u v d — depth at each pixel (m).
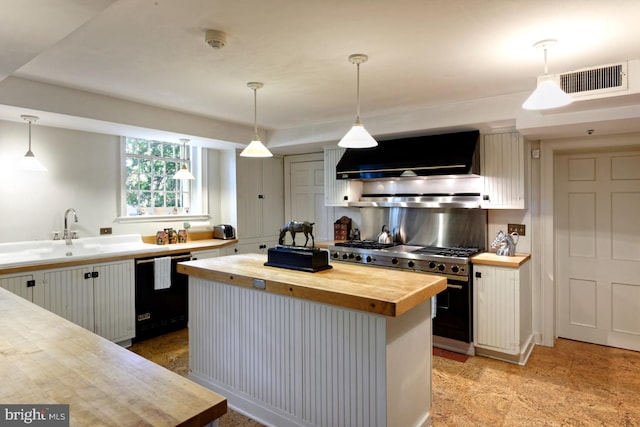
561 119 2.95
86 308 3.25
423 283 2.09
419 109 3.66
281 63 2.49
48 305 3.03
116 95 3.24
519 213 3.68
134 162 4.35
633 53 2.31
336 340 2.00
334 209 5.06
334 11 1.80
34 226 3.50
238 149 4.95
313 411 2.11
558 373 3.01
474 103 3.35
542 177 3.60
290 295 2.08
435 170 3.54
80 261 3.20
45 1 1.36
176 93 3.18
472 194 3.86
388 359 1.85
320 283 2.09
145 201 4.47
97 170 3.92
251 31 2.02
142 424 0.85
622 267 3.50
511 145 3.48
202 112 3.85
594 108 2.77
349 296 1.84
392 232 4.41
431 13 1.82
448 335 3.42
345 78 2.79
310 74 2.71
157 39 2.11
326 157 4.71
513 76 2.73
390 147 4.03
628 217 3.47
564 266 3.77
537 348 3.56
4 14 1.45
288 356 2.21
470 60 2.43
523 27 1.97
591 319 3.66
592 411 2.44
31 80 2.82
